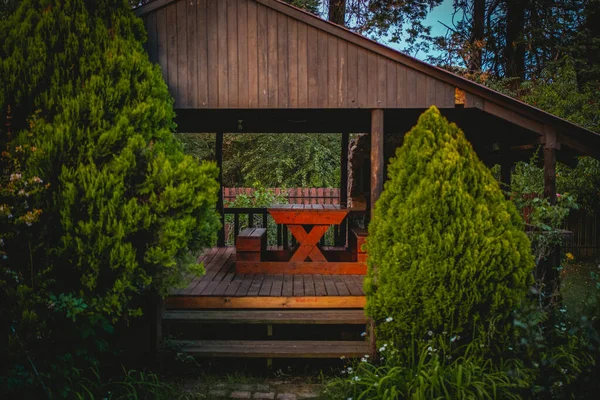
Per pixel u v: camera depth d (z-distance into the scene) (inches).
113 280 151.9
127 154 150.0
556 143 188.4
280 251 270.4
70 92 152.6
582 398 119.8
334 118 252.4
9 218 137.4
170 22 178.2
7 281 139.7
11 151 144.3
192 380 172.2
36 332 137.9
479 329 154.1
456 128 167.0
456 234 154.8
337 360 185.2
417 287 155.3
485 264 153.6
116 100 155.3
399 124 273.4
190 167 157.0
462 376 144.7
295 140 680.4
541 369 128.3
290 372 180.9
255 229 261.3
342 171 307.9
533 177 260.4
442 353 156.0
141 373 158.6
